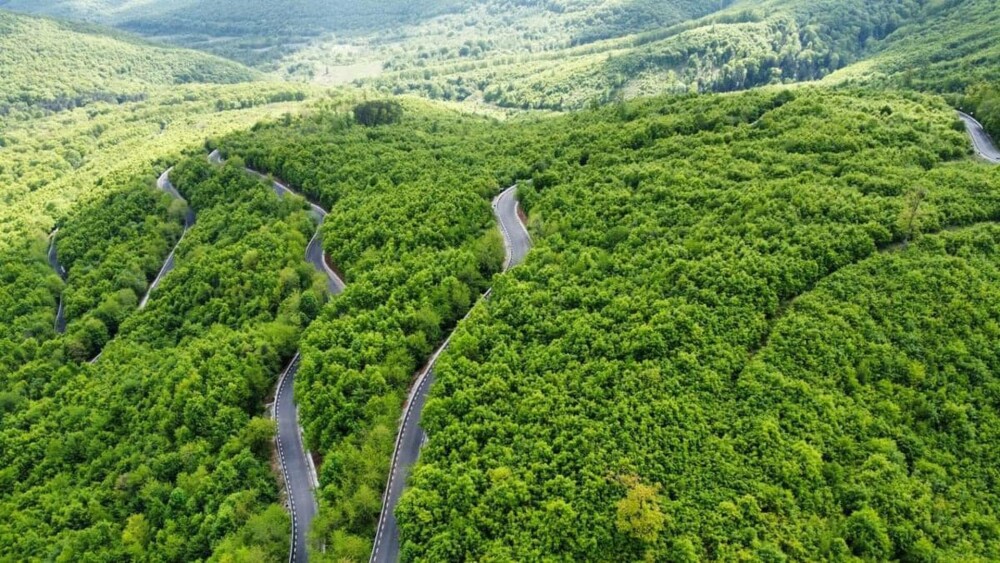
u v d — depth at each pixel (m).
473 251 160.88
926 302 115.44
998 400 102.88
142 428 149.12
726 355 109.56
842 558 84.88
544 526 90.38
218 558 108.56
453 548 91.81
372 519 110.81
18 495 145.62
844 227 132.12
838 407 101.38
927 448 97.94
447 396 116.50
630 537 87.50
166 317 193.12
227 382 145.50
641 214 151.25
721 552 84.44
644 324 117.06
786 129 181.38
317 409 128.50
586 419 103.50
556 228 159.50
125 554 120.69
